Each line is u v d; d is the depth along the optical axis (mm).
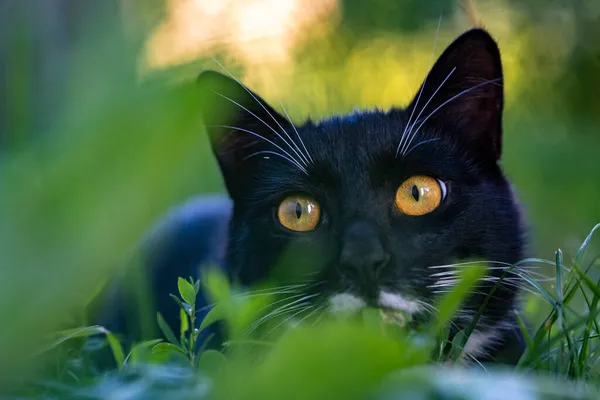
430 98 398
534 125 1133
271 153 407
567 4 1189
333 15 1194
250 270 392
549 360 309
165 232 494
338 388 130
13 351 99
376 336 138
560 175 923
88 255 91
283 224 383
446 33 1191
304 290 363
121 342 418
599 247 623
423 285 357
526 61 1199
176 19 133
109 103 91
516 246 395
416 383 146
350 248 354
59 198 90
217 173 593
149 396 179
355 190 372
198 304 425
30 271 90
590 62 1173
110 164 90
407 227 366
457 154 390
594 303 311
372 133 388
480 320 375
